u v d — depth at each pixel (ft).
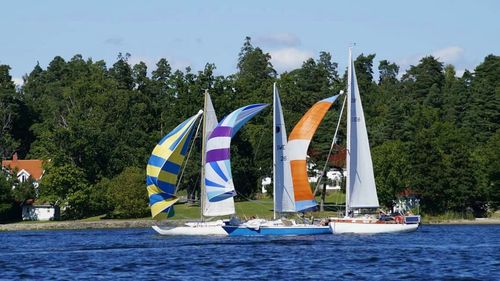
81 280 566.36
